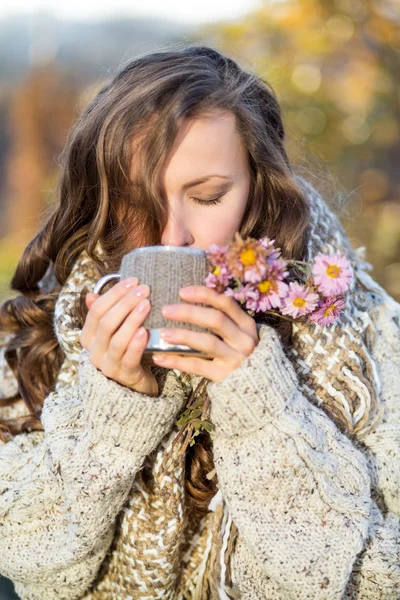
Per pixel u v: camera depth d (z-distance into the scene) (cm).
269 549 123
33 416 162
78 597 151
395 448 146
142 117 137
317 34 424
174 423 143
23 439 158
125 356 117
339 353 146
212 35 436
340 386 144
